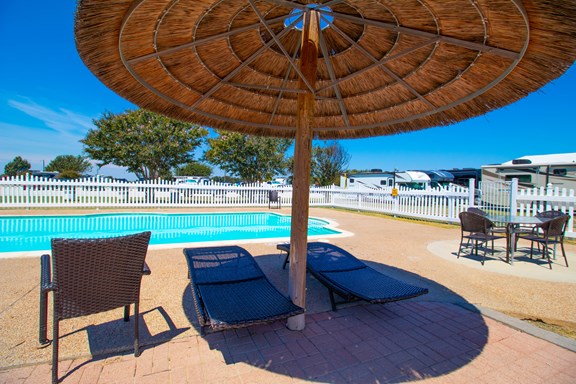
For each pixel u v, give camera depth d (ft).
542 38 6.20
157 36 7.46
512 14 5.91
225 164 79.30
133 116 58.39
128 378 6.77
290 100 12.15
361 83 10.97
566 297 12.40
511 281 14.39
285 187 54.13
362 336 8.91
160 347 8.09
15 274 13.38
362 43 9.43
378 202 47.44
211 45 8.85
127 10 5.90
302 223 8.76
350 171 128.98
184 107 10.84
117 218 37.78
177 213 40.27
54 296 6.39
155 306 10.70
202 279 10.48
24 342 8.09
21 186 38.24
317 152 100.17
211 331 7.40
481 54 7.69
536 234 19.65
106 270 6.94
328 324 9.66
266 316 7.82
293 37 9.90
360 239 24.94
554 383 6.92
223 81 10.11
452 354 8.04
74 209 40.16
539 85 7.57
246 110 12.21
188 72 9.43
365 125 12.69
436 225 34.47
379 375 7.11
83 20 5.78
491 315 10.32
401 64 9.50
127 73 8.41
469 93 9.18
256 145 75.82
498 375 7.18
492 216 20.58
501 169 52.44
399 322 9.88
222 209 47.16
